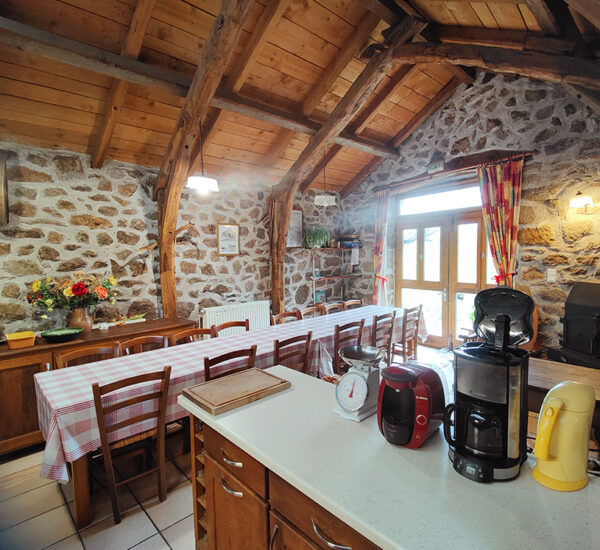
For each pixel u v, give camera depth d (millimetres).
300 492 917
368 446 1030
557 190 3480
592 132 3264
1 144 2859
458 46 2633
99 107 2895
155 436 2164
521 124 3713
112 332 3053
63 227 3176
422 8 2711
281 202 4547
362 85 3215
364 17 2939
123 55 2486
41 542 1700
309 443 1047
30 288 3000
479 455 871
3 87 2500
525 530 697
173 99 3045
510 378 834
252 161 4273
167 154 3227
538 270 3625
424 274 4992
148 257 3732
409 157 4820
